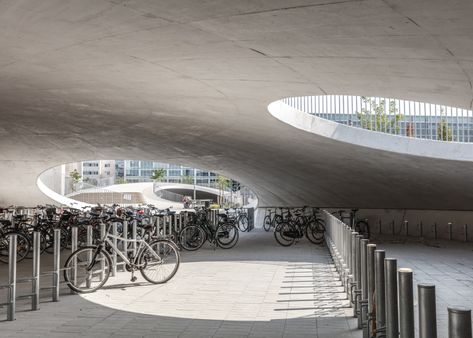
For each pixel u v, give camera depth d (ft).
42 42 21.11
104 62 24.17
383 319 14.48
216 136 49.55
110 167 379.14
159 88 29.94
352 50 19.10
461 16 14.26
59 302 23.04
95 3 16.48
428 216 59.93
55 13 17.52
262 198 87.86
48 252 43.55
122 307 22.11
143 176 379.96
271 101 31.91
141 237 30.81
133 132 49.73
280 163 59.82
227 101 33.09
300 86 26.61
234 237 48.60
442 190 52.34
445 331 18.48
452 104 27.61
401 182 54.39
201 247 48.19
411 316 11.07
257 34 18.52
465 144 41.91
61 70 26.17
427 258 40.34
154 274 28.14
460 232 55.26
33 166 71.36
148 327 18.83
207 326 18.99
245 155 59.11
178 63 23.76
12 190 81.56
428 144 42.88
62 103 36.63
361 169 53.36
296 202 79.30
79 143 57.62
